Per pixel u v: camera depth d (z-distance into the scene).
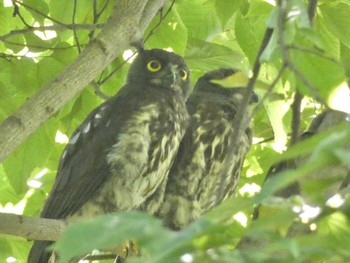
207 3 13.05
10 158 11.28
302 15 6.16
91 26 11.36
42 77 11.30
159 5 11.14
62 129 12.59
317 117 9.34
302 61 6.07
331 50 9.86
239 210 4.77
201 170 12.44
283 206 4.80
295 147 4.61
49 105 9.28
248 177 13.95
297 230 5.24
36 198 13.52
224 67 13.06
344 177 5.76
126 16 10.23
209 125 12.63
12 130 9.02
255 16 12.11
